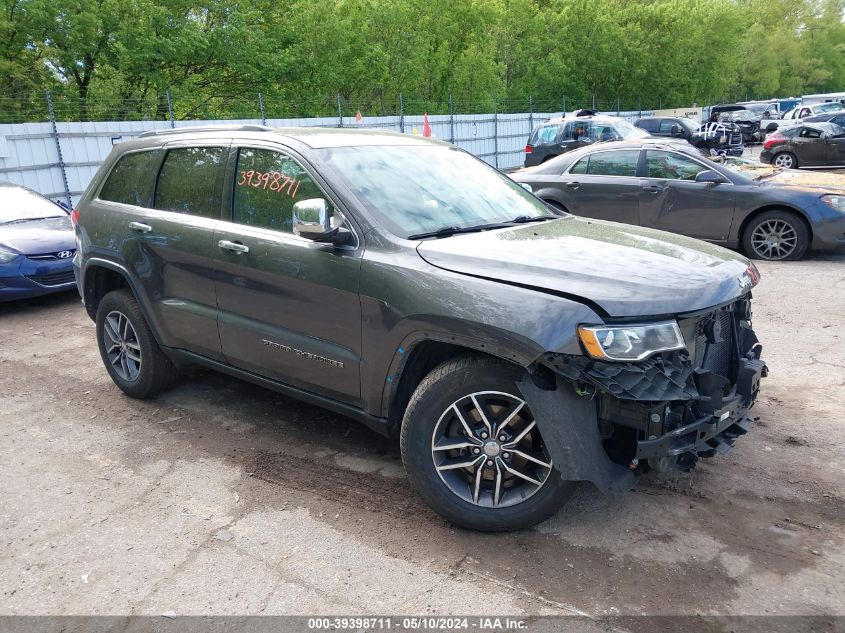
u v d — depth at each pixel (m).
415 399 3.06
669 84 46.72
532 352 2.67
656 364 2.73
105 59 25.45
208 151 4.16
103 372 5.54
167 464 3.88
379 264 3.17
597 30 43.53
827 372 5.01
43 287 7.70
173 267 4.16
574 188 9.91
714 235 9.07
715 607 2.59
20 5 23.81
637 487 3.48
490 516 3.02
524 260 2.99
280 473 3.73
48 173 15.71
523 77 42.81
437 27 38.06
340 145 3.80
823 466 3.66
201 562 2.96
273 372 3.79
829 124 19.64
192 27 26.86
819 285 7.50
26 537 3.18
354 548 3.03
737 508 3.27
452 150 4.42
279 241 3.59
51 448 4.12
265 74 29.45
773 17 77.44
